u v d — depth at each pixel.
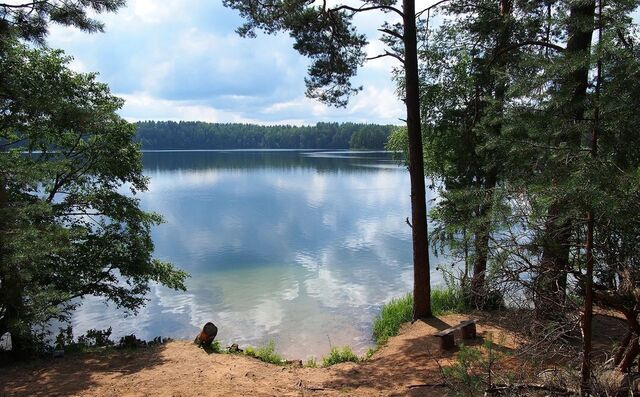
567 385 3.64
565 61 3.41
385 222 35.62
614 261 3.57
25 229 7.34
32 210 7.64
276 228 33.84
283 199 49.03
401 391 6.76
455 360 7.86
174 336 14.90
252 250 27.20
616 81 3.39
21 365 8.22
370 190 56.12
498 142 4.04
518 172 4.10
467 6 11.82
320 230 33.00
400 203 45.38
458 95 12.68
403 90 13.29
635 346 3.52
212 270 23.00
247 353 9.59
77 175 12.77
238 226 34.75
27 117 9.13
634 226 3.33
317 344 13.50
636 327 3.49
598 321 7.71
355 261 24.42
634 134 3.44
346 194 52.53
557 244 3.64
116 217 13.24
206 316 16.62
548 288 3.77
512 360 4.84
